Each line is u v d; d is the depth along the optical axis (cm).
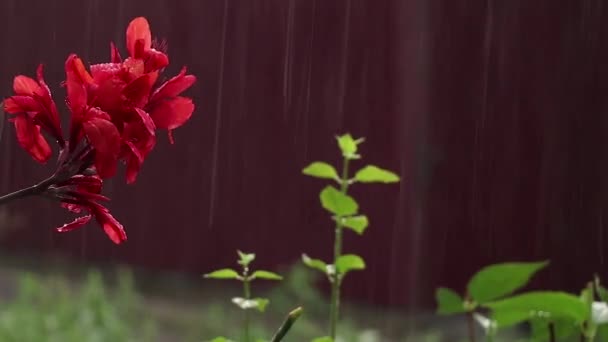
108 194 1245
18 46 1288
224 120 1201
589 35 1085
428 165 1109
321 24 1156
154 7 1227
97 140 167
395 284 1106
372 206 1124
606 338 254
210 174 1205
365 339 806
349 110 1139
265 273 292
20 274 1089
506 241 1104
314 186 1152
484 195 1110
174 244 1217
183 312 973
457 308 262
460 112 1112
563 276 1089
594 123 1084
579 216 1087
